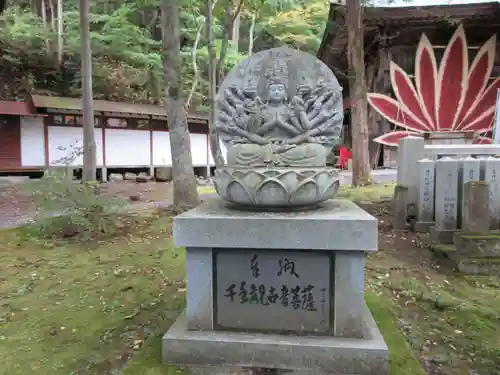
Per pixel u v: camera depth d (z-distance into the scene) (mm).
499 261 5059
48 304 4387
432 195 6719
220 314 3086
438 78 14703
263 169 2996
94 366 3166
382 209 8516
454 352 3314
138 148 19500
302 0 25734
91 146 12930
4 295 4637
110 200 7684
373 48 17328
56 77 21031
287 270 2986
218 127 3871
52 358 3293
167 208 9469
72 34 21344
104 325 3877
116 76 21219
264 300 3029
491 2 13609
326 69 3803
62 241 6922
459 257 5266
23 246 6617
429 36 15469
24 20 20984
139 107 19375
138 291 4746
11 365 3184
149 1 13922
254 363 2906
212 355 2945
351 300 2928
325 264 2947
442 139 13219
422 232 6727
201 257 3047
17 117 16531
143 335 3656
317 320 2990
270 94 3688
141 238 7105
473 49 15367
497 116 10461
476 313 3988
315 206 3320
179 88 8875
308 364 2855
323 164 3312
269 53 3896
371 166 18062
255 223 2885
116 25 22109
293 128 3598
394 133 14836
